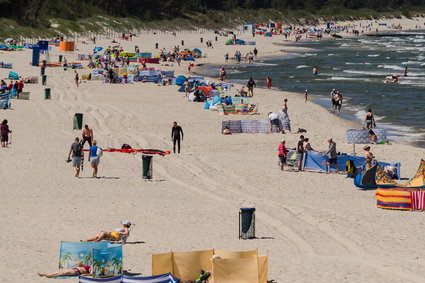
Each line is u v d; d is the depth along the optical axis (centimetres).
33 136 10975
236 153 10638
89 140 10031
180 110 15038
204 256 4788
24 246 5534
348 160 9344
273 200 7588
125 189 7838
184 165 9331
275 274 4944
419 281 4872
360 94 19638
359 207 7350
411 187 7969
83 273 4819
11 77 19000
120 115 13838
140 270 4966
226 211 7000
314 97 18862
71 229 6103
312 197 7800
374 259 5469
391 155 10725
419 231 6400
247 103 15412
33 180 8062
